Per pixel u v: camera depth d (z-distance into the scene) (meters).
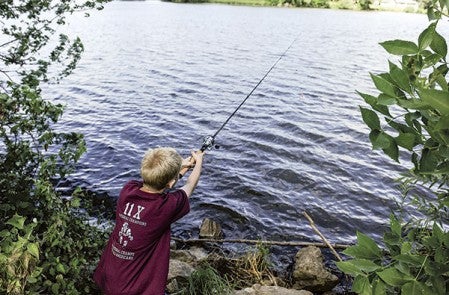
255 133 15.55
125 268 2.83
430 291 1.56
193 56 31.88
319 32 48.88
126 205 2.92
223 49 35.72
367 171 12.48
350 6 88.81
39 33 4.70
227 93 21.55
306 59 31.83
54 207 4.21
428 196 10.61
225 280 5.68
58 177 10.72
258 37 43.59
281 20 61.91
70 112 16.91
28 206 3.96
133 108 18.11
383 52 35.41
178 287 5.27
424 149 1.64
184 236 8.76
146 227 2.83
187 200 3.04
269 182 11.52
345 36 45.53
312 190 11.20
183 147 14.32
